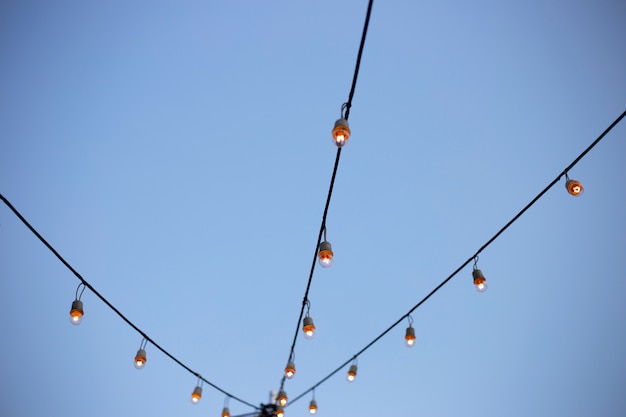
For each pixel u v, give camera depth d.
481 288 6.00
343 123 4.16
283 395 11.33
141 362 7.02
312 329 6.64
